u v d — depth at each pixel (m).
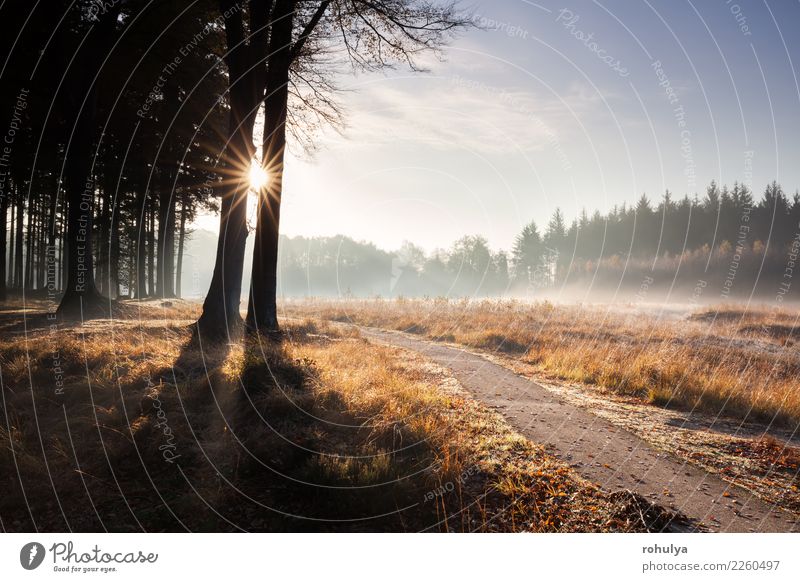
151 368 6.95
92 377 6.65
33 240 33.91
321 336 12.96
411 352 12.06
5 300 21.45
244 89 10.80
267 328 10.90
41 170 20.06
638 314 22.59
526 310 23.56
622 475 4.52
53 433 5.02
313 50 11.83
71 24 15.02
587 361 10.13
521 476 4.41
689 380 8.12
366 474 4.14
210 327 10.15
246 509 3.89
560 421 6.22
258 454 4.63
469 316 20.75
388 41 11.07
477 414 6.36
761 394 7.28
